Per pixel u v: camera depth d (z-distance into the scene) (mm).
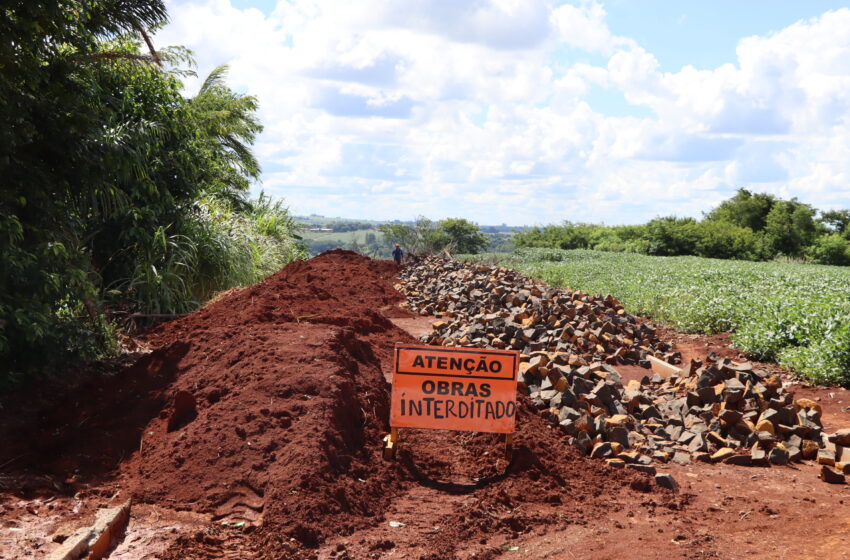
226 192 20500
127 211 10273
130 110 11031
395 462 5301
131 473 4902
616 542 4215
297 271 17016
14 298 6293
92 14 8102
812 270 25250
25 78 6484
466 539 4207
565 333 10141
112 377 6922
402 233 35906
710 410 6906
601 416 6500
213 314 9953
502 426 5441
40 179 6832
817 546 4148
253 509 4359
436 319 13625
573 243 59125
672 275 20266
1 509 4109
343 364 6391
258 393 5617
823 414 8055
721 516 4773
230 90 24281
